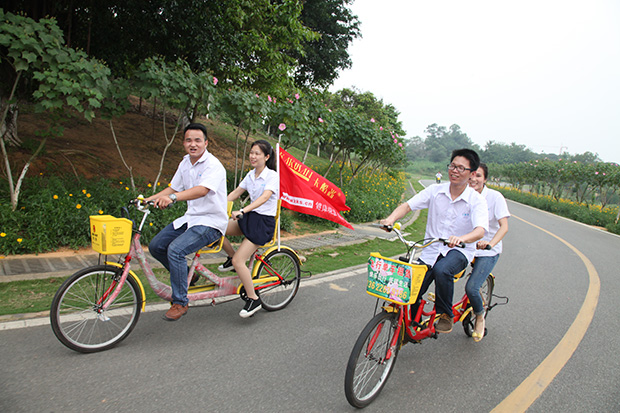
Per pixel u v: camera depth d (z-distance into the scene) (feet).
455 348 12.34
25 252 16.42
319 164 58.44
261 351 10.94
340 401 8.97
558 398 9.90
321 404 8.79
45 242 16.72
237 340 11.45
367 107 101.04
